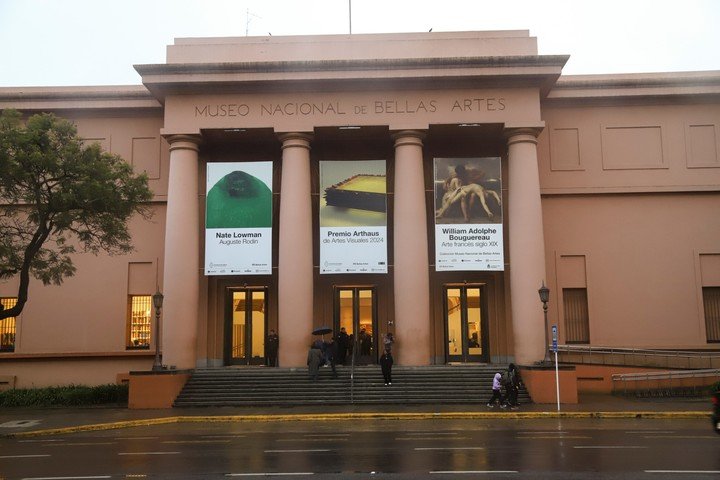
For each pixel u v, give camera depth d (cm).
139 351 3288
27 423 2216
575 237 3356
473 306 3344
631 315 3306
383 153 3344
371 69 3000
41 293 3369
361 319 3328
